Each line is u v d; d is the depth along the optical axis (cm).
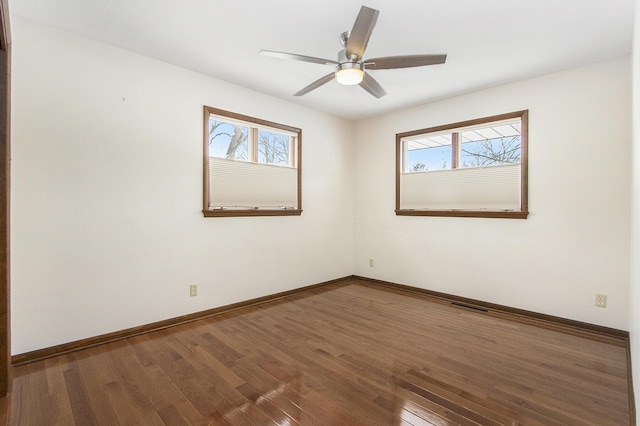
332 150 472
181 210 314
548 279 324
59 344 248
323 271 463
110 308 272
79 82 255
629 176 281
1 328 192
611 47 268
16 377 212
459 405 184
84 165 258
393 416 174
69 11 223
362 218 497
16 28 228
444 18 228
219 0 211
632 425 165
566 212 313
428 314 341
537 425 167
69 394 194
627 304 282
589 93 299
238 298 362
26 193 233
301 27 242
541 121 326
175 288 311
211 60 298
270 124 389
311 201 444
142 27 244
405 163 452
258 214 378
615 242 288
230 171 355
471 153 394
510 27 239
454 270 394
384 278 468
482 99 366
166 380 210
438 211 403
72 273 253
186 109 317
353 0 209
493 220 361
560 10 218
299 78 339
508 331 295
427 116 417
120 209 277
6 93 193
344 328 301
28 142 233
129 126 281
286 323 314
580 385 204
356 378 213
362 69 236
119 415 175
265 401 188
